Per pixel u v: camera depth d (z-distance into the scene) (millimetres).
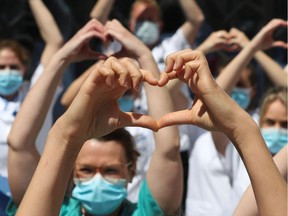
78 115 4418
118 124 4469
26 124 7031
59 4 14930
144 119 4469
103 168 6820
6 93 11211
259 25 15891
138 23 12453
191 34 12492
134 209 6938
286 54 15344
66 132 4469
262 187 4285
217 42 10203
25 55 11570
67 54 7270
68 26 15000
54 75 7188
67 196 7039
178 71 4383
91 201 6797
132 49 6961
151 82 4332
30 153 7055
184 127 10969
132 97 10703
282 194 4266
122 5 15789
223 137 9984
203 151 10148
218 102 4324
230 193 9867
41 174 4500
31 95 7121
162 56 12367
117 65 4227
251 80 11469
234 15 15812
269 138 9883
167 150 6750
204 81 4320
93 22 7391
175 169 6770
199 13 12469
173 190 6770
